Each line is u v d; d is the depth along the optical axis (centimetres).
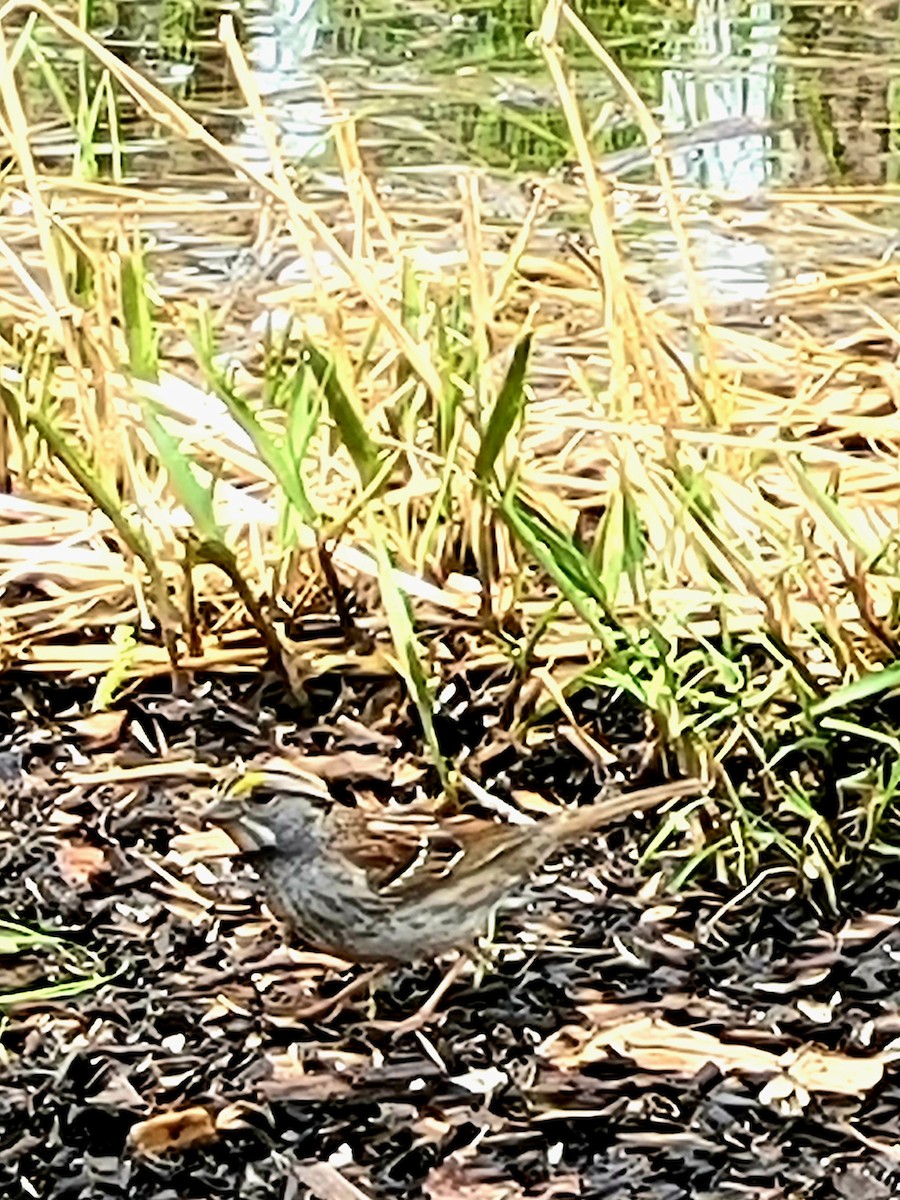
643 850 403
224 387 447
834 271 700
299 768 389
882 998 353
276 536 503
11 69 514
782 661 425
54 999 352
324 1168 304
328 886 347
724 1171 304
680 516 449
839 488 507
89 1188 302
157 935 374
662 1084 328
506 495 425
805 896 382
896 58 1007
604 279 494
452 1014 350
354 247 571
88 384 522
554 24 492
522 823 371
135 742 450
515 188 771
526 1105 322
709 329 541
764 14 1140
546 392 589
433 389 484
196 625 476
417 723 453
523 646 458
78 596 497
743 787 418
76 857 401
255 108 501
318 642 483
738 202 775
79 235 593
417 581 490
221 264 684
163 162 799
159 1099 323
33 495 540
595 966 364
